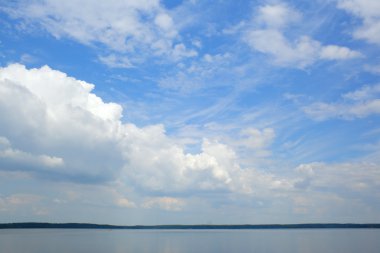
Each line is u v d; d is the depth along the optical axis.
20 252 88.38
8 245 108.94
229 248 104.25
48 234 199.62
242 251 94.00
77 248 100.94
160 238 170.12
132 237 181.00
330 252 88.62
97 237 171.50
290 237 174.62
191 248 104.56
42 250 93.94
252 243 126.88
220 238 171.00
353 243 120.62
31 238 151.38
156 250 97.56
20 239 142.88
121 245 114.94
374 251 90.38
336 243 121.69
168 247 108.12
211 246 112.81
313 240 142.62
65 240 138.62
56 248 99.88
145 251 94.38
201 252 91.62
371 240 138.38
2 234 195.88
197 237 185.12
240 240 149.25
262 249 99.94
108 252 90.25
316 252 88.88
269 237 179.12
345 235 194.25
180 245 117.38
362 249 96.25
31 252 88.50
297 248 101.88
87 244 117.69
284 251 93.19
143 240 149.00
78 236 177.88
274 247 106.81
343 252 88.38
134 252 91.12
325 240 141.50
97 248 102.00
